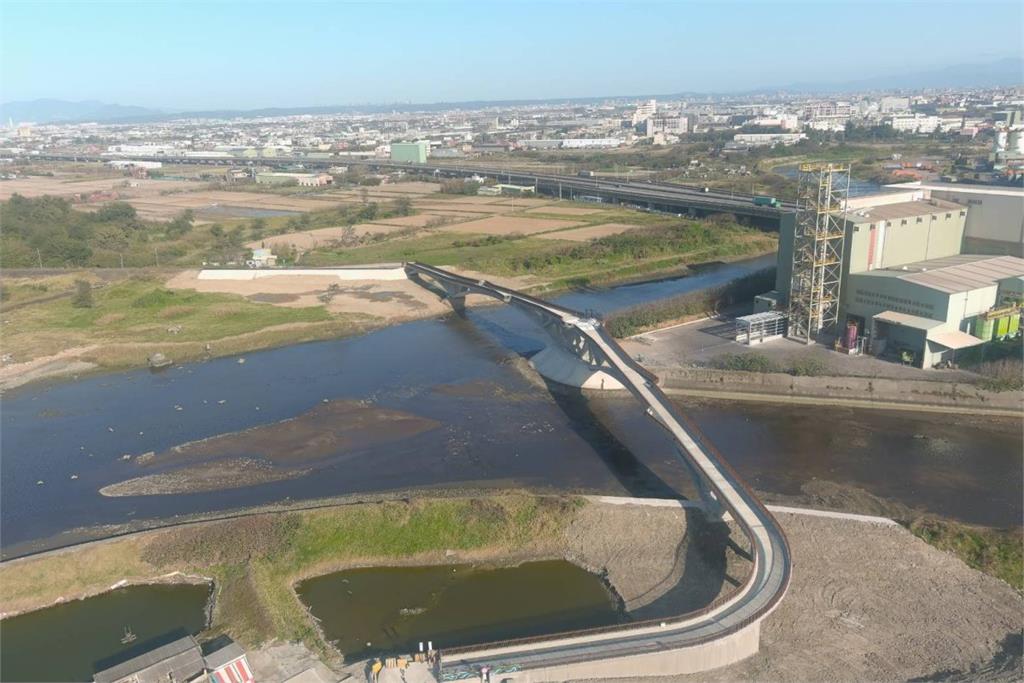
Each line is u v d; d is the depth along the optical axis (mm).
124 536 56375
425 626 47938
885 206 104500
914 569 51312
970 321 88250
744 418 79062
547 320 99562
